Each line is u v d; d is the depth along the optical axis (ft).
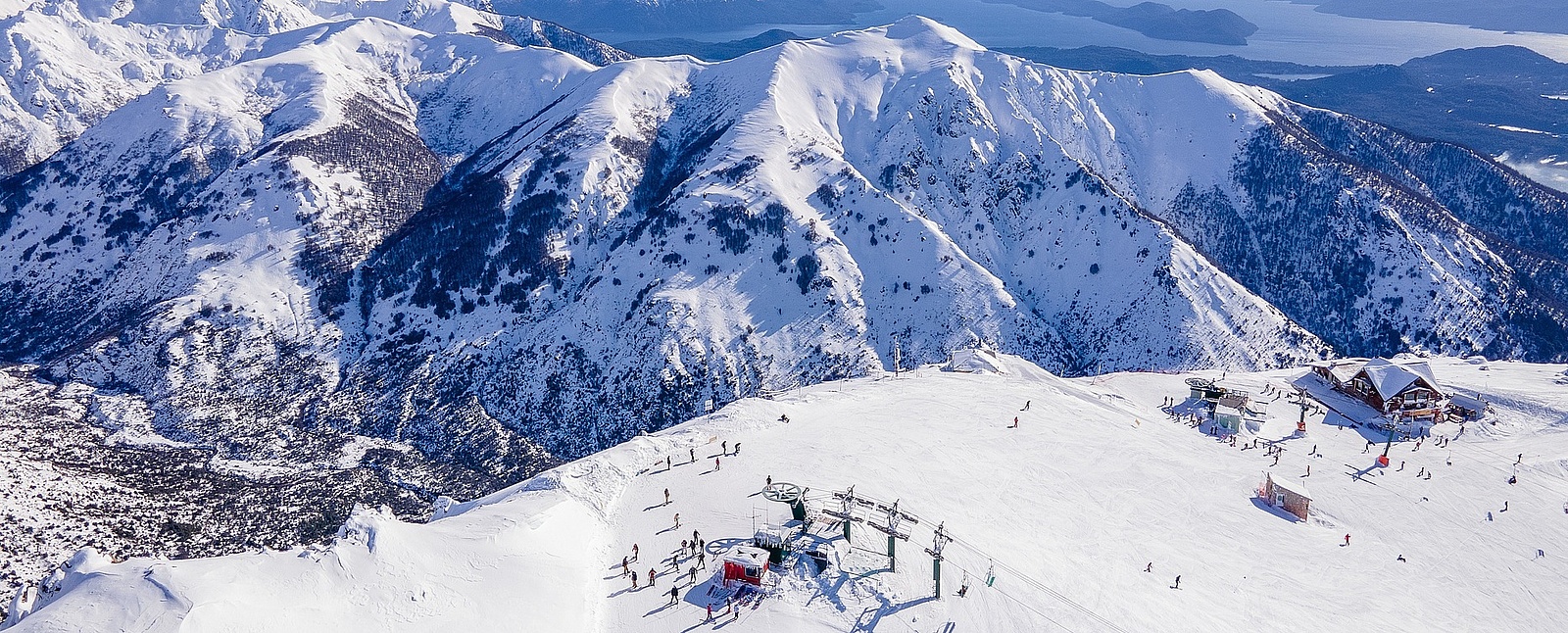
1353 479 236.43
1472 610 180.14
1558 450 255.91
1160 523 204.33
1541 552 203.21
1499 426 274.77
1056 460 231.50
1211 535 201.57
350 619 139.33
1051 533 190.39
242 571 143.54
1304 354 448.65
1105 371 449.89
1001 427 250.57
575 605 152.25
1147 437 257.55
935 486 203.21
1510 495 229.66
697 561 164.55
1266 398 300.81
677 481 199.72
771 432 234.79
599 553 170.71
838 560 164.55
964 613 153.58
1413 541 206.18
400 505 320.70
